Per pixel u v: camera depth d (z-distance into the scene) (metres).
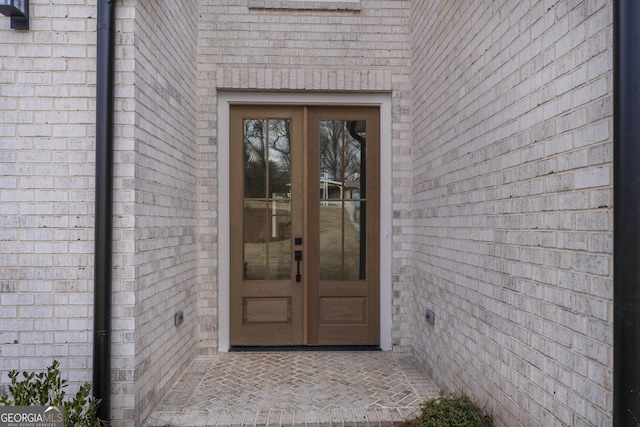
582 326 1.50
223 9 3.61
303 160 3.76
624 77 1.25
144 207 2.42
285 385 2.92
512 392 1.98
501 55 2.11
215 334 3.60
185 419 2.43
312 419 2.42
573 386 1.54
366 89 3.66
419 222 3.46
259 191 3.79
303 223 3.76
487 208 2.25
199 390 2.84
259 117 3.77
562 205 1.62
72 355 2.25
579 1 1.53
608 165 1.38
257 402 2.65
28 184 2.25
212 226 3.61
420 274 3.42
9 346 2.24
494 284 2.17
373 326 3.79
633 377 1.23
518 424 1.93
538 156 1.78
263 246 3.78
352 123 3.82
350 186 3.81
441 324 2.92
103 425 2.16
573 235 1.55
